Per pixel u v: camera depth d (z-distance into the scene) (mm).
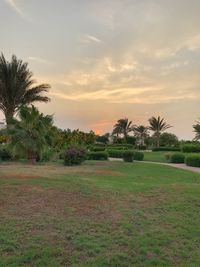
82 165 18109
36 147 18469
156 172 15781
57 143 22594
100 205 7223
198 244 5367
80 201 7398
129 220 6328
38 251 4727
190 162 21953
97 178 11734
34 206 6777
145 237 5500
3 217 6047
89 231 5617
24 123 18375
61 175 11758
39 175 11172
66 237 5293
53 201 7223
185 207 7535
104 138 79812
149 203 7723
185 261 4703
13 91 25875
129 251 4926
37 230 5520
